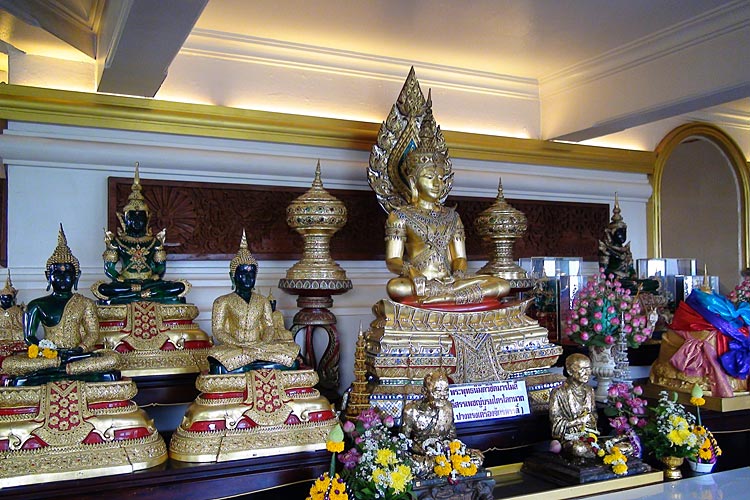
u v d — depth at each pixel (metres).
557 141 5.77
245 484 2.93
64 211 4.16
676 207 7.67
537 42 4.84
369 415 3.11
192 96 4.56
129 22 2.96
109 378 2.98
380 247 5.02
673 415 3.68
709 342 4.22
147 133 4.35
